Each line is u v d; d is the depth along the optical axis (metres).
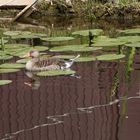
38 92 12.32
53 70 14.17
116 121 10.28
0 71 13.94
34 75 13.77
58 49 15.89
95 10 23.14
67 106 11.28
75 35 18.61
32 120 10.54
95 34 18.33
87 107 11.24
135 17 22.77
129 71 13.85
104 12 22.97
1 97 12.00
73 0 23.88
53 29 20.41
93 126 10.07
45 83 13.02
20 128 10.11
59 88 12.57
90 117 10.60
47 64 14.36
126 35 18.41
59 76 13.59
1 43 16.59
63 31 19.81
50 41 17.70
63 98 11.83
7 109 11.20
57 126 10.20
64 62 14.45
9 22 22.47
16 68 14.29
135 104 11.28
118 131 9.73
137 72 13.73
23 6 23.92
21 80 13.32
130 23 21.84
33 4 23.03
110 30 19.81
